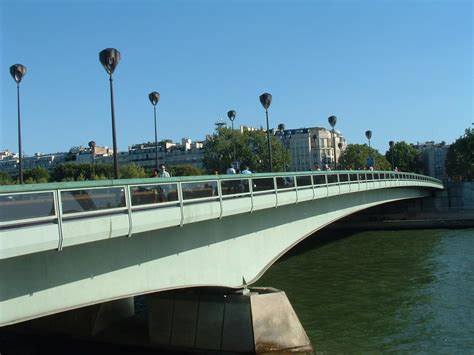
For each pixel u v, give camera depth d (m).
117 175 17.75
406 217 78.88
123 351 21.56
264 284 35.19
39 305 12.23
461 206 88.44
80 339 22.80
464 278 34.72
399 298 29.86
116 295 14.65
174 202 15.74
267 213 24.14
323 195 29.53
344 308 27.89
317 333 23.30
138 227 14.12
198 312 20.55
